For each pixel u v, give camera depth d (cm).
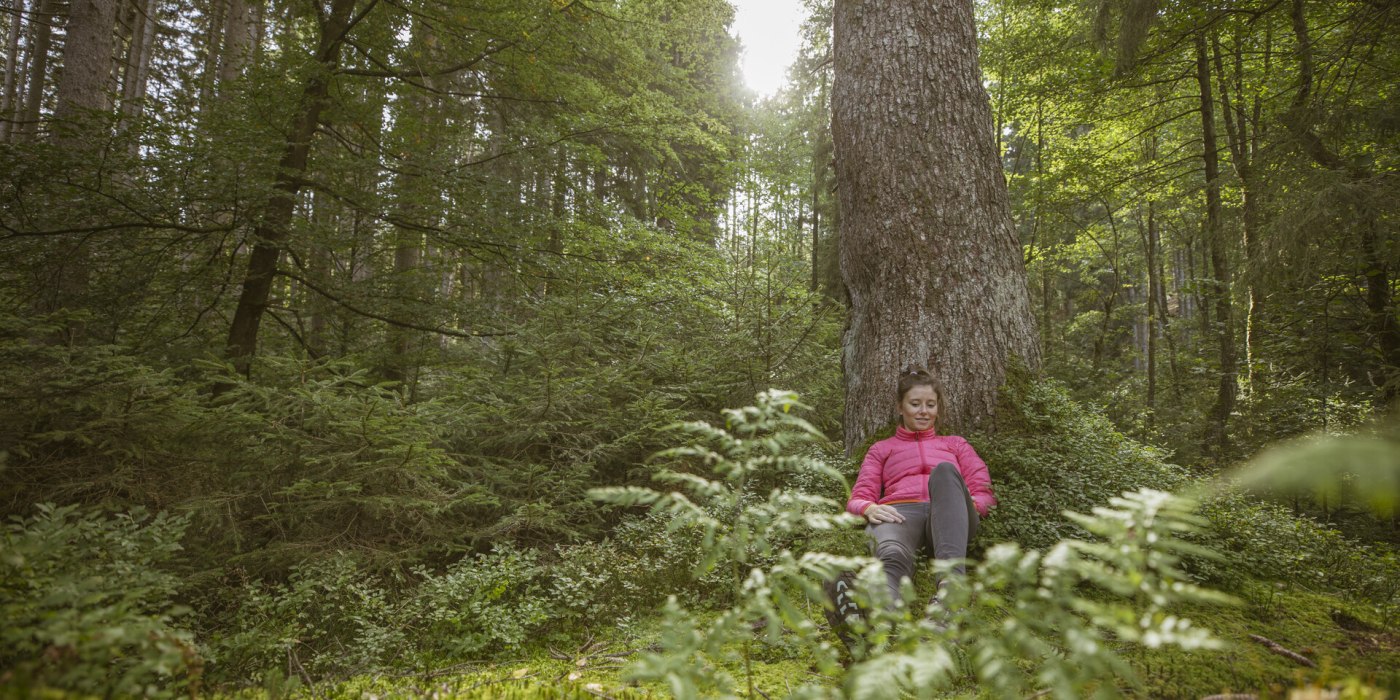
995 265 456
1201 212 1206
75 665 158
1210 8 884
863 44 491
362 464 409
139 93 1375
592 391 556
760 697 230
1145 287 1977
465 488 448
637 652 300
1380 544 505
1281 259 728
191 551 368
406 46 771
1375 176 683
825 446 517
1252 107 1112
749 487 488
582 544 473
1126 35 812
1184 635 108
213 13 1409
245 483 409
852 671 141
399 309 727
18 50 1559
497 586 341
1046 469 388
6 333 433
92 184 551
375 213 699
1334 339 823
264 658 293
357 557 385
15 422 364
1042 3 1136
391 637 305
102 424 376
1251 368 868
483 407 519
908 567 270
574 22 802
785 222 1400
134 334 617
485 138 791
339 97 760
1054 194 1270
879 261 465
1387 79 734
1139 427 903
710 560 172
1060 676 114
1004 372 441
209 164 547
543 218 739
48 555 219
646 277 827
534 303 712
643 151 956
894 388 444
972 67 486
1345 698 135
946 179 460
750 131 1362
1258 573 363
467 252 766
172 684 207
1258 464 109
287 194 587
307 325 881
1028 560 126
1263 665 241
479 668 292
